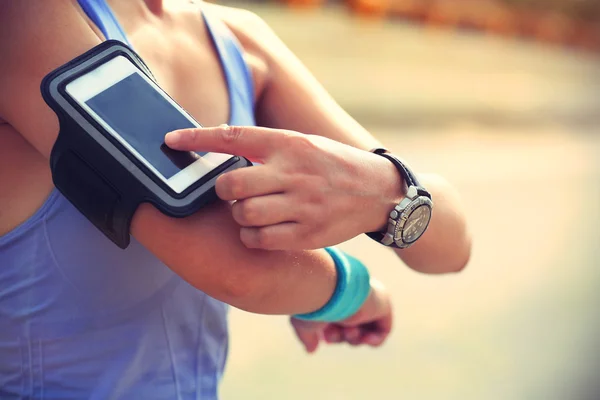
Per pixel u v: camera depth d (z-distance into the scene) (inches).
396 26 659.4
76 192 40.3
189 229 41.1
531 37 818.2
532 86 537.6
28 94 41.0
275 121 59.4
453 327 174.9
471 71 537.6
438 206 57.6
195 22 53.8
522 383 155.7
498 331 175.0
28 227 43.9
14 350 46.3
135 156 39.7
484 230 239.0
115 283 45.8
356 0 629.9
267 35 60.5
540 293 198.5
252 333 162.2
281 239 41.2
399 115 372.8
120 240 40.7
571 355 169.3
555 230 249.0
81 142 39.3
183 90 50.7
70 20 42.2
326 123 58.7
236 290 42.9
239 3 553.9
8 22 41.5
